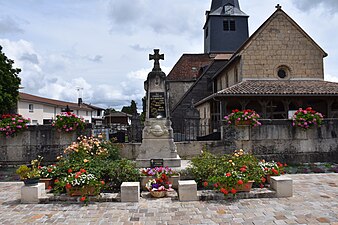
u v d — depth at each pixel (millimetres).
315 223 4816
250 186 6434
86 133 11031
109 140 11016
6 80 22609
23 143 10875
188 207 5766
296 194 6602
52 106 36500
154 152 9070
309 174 8906
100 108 58406
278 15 20328
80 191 6238
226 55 30125
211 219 5086
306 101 18984
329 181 7906
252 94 16562
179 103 27375
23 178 6398
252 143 10891
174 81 32562
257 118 10844
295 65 20203
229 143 10883
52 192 6609
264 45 20109
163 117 9289
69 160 7586
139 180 7102
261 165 7168
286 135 11016
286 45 20234
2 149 10883
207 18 35938
